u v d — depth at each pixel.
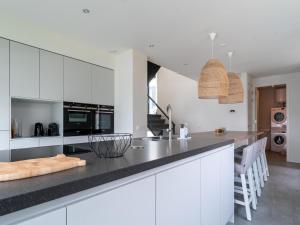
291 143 6.32
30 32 3.18
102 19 3.00
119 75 4.46
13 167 0.82
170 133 2.60
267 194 3.41
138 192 1.04
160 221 1.19
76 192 0.73
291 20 3.01
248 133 4.48
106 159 1.13
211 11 2.78
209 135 3.71
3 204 0.55
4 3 2.58
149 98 7.36
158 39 3.72
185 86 8.12
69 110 3.66
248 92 6.54
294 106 6.32
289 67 5.70
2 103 2.88
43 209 0.68
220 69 2.85
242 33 3.46
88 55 4.02
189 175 1.52
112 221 0.90
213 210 1.92
